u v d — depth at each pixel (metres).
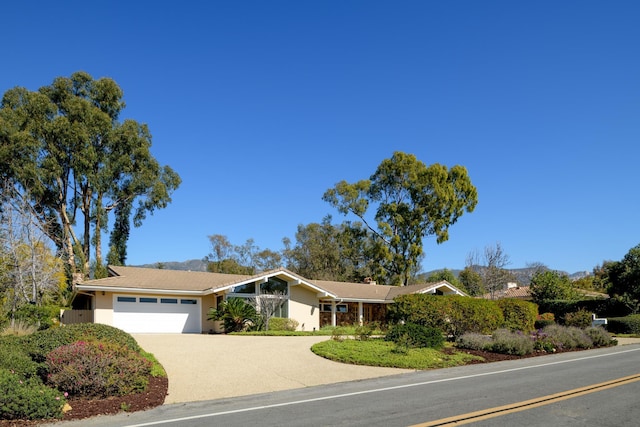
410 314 21.17
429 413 8.62
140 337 21.81
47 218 37.59
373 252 50.75
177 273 30.91
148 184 40.41
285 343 19.39
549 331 22.14
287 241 66.56
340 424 7.95
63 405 9.23
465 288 46.69
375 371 13.88
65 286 35.09
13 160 34.12
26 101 36.31
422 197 49.75
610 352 19.77
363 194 52.16
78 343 11.05
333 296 32.16
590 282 59.69
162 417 8.77
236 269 61.19
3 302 26.39
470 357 16.70
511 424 7.80
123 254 42.09
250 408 9.41
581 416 8.30
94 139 38.53
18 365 10.52
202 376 12.84
